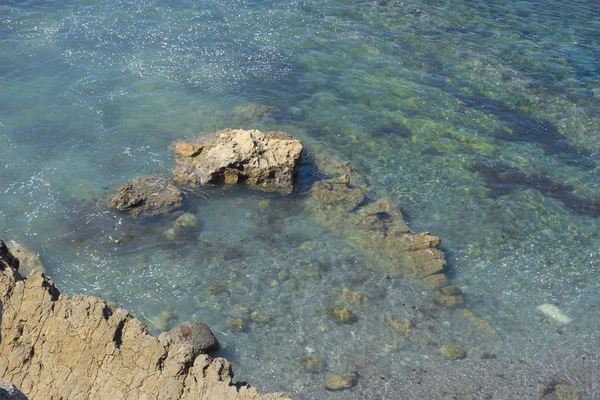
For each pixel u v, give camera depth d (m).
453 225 22.25
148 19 31.80
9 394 8.66
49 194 21.70
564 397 16.91
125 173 22.88
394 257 20.52
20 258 18.73
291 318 18.39
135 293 18.67
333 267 20.14
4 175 22.23
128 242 20.33
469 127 26.95
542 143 26.50
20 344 13.25
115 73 27.94
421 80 29.67
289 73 29.25
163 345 13.37
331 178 23.53
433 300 19.36
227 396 12.44
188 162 22.92
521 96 29.17
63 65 28.02
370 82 29.17
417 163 24.84
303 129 25.88
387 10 35.12
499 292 19.95
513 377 17.34
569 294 20.08
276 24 32.62
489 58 31.64
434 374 17.25
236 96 27.39
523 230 22.28
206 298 18.75
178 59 29.25
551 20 35.94
